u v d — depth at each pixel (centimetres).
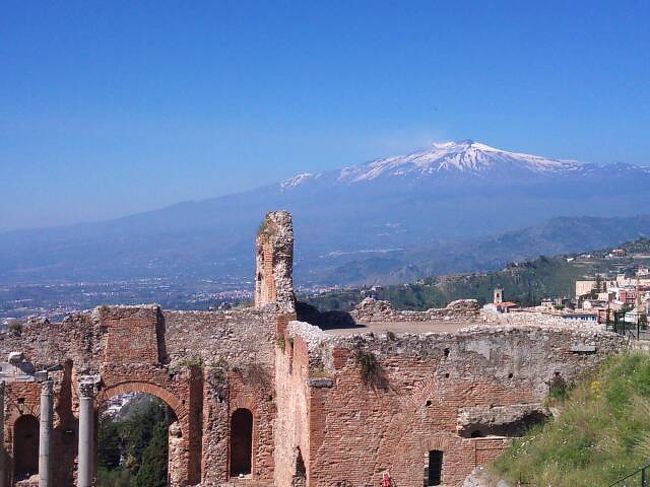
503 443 4116
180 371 5094
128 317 5081
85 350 5041
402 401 4081
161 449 7800
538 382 4166
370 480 4053
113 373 5031
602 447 3425
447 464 4097
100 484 6444
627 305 9912
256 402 5153
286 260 5331
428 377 4100
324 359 4103
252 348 5219
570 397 4088
